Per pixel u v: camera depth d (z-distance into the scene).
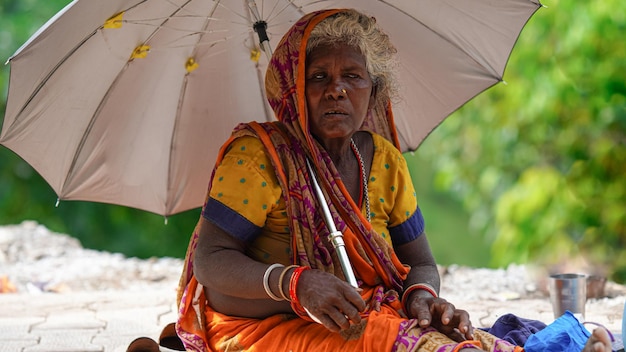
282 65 4.25
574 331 4.12
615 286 8.10
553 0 11.73
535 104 12.04
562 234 12.23
